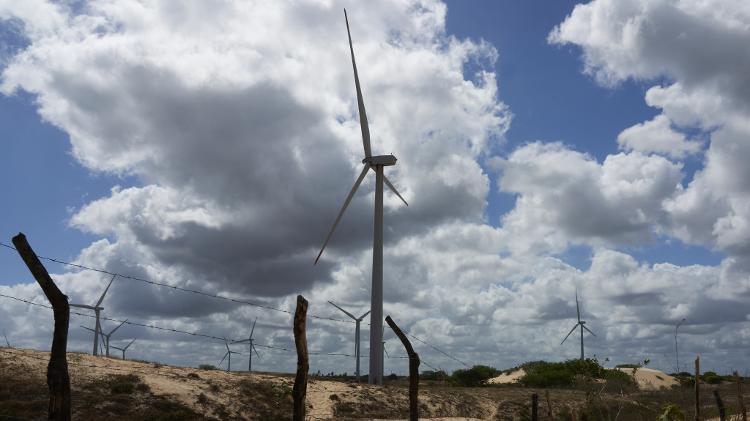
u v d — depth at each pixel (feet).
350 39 266.16
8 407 113.50
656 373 282.97
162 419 126.52
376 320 226.79
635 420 104.06
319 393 173.06
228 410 142.00
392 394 184.44
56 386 41.14
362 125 253.85
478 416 180.65
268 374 204.44
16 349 150.71
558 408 186.80
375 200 244.83
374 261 233.96
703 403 185.78
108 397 131.03
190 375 158.40
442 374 349.20
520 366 350.64
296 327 45.70
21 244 40.98
